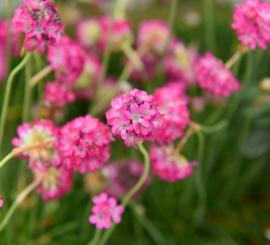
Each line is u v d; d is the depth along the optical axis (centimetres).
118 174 41
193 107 44
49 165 31
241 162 51
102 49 48
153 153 34
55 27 28
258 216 50
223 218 49
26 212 44
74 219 46
